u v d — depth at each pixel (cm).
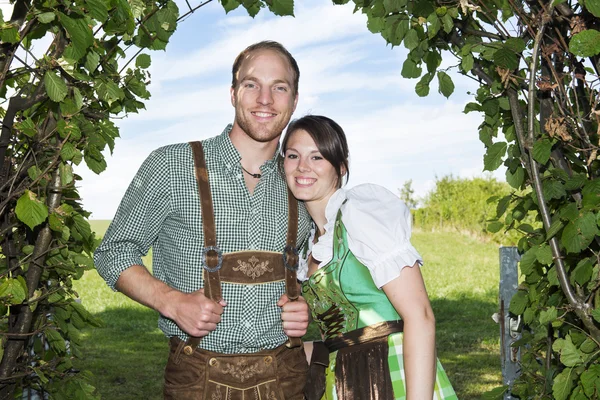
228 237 226
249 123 229
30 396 275
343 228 216
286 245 235
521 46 220
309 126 226
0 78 214
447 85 273
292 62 239
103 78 240
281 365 232
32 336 269
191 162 229
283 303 230
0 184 233
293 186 229
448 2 249
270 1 297
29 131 219
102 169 242
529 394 275
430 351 202
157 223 230
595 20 220
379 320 214
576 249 203
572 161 235
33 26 218
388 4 265
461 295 1079
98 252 234
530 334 284
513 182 247
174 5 271
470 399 552
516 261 304
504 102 249
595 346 215
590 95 220
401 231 206
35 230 254
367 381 211
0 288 210
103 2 208
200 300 216
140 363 684
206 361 223
